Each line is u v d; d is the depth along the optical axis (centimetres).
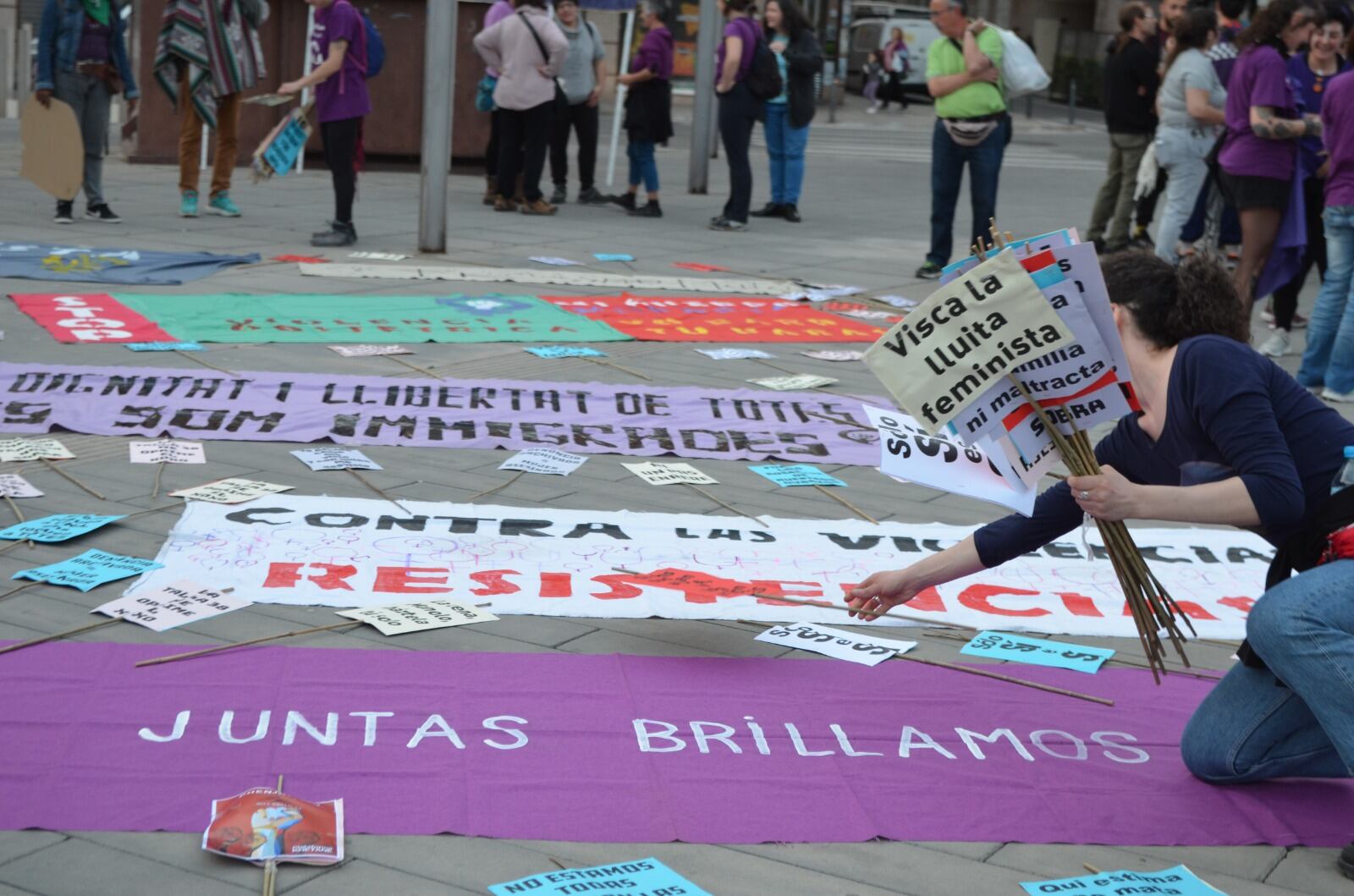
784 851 304
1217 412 311
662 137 1362
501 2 1330
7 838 289
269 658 380
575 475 564
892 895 290
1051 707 383
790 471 590
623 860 296
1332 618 305
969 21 1067
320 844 289
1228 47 1042
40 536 456
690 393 701
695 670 393
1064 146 2617
